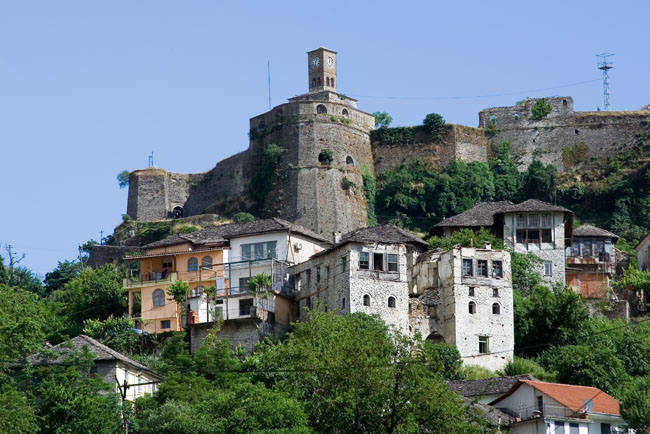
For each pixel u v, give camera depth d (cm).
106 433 9050
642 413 9819
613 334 12662
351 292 12356
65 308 13912
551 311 12744
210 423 8925
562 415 10050
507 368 12162
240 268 13650
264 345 11262
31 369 9750
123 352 12269
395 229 14138
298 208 18725
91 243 19162
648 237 15938
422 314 12675
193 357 11362
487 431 8788
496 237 14750
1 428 8575
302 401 9038
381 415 8569
